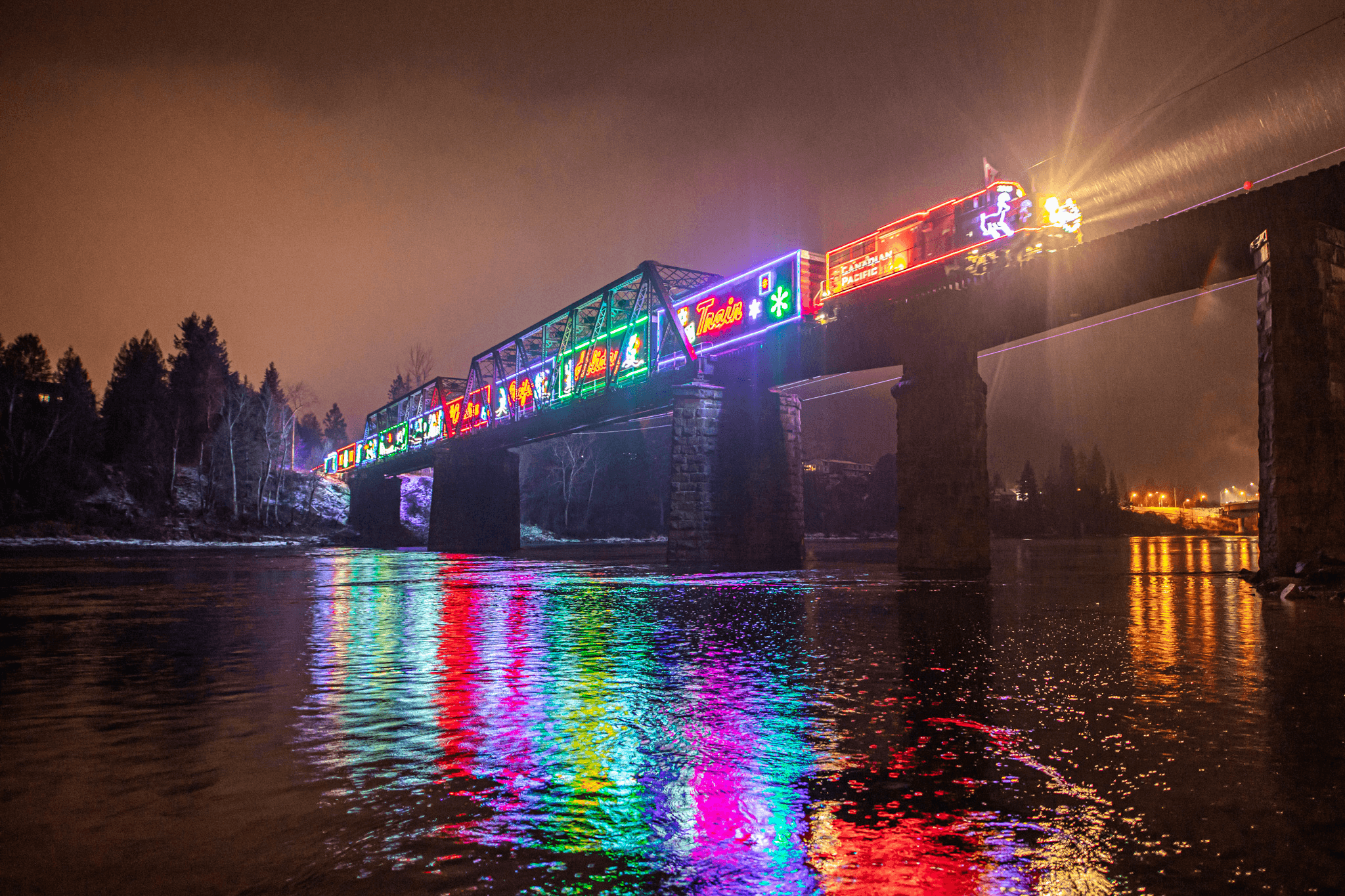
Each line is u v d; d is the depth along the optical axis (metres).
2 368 100.81
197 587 32.59
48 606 24.20
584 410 66.12
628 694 10.35
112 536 94.25
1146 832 5.32
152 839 5.25
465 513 90.31
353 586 33.97
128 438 118.50
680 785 6.42
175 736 8.09
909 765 6.93
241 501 116.75
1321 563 23.30
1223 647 13.97
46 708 9.55
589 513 137.50
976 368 38.34
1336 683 10.61
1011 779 6.48
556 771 6.83
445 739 7.96
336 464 154.00
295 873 4.69
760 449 54.25
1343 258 25.05
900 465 40.22
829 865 4.81
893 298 42.81
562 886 4.51
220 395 130.25
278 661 13.38
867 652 14.03
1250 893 4.38
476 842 5.19
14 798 6.09
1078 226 35.97
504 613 22.12
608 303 64.25
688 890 4.45
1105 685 10.63
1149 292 31.44
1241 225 26.73
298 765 7.04
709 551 51.62
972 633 16.70
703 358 53.00
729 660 13.29
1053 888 4.46
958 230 39.12
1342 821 5.46
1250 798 5.96
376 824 5.52
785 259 49.25
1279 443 24.22
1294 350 24.44
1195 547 102.06
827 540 140.25
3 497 90.88
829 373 46.50
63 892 4.41
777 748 7.54
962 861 4.86
